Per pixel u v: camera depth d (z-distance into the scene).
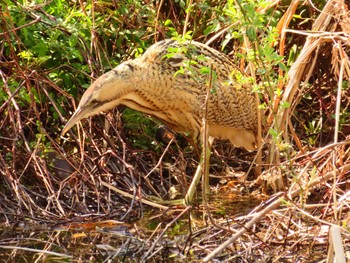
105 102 9.68
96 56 10.67
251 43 10.18
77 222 9.05
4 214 9.09
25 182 9.90
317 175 9.21
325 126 11.05
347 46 10.73
